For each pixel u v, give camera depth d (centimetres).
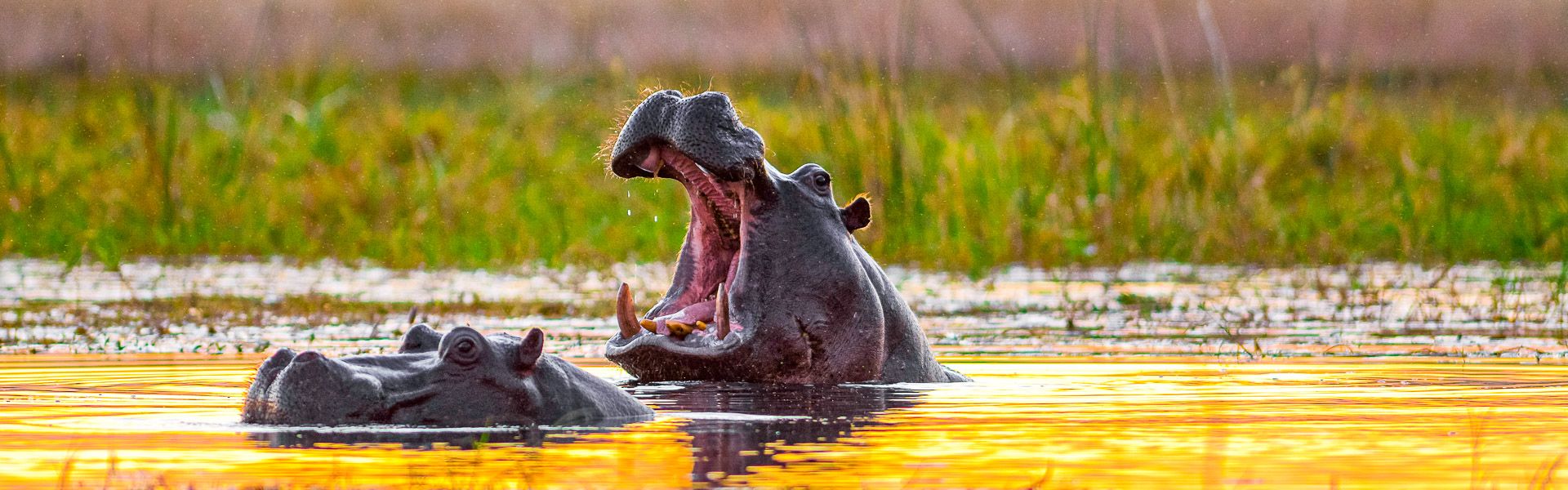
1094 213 1716
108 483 504
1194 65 2884
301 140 1969
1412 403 702
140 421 634
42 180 1844
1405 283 1417
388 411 615
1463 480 511
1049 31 3009
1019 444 581
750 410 675
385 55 2875
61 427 616
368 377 618
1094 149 1738
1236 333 1076
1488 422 641
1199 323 1148
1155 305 1258
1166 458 550
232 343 1006
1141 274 1544
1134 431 614
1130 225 1709
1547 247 1634
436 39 2934
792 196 768
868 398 718
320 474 518
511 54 2892
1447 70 2781
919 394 733
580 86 2380
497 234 1723
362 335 1059
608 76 2477
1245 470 530
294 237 1730
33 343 1000
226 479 509
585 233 1720
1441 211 1755
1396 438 597
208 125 1973
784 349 755
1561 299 1259
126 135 1958
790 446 576
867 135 1731
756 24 3005
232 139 1905
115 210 1780
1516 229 1683
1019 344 1019
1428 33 2939
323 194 1830
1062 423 638
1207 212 1731
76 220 1745
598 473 520
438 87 2678
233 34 2748
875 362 777
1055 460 548
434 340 648
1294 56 2912
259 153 1909
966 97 2411
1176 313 1215
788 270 759
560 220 1758
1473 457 553
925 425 629
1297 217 1753
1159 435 603
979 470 528
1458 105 2498
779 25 2962
